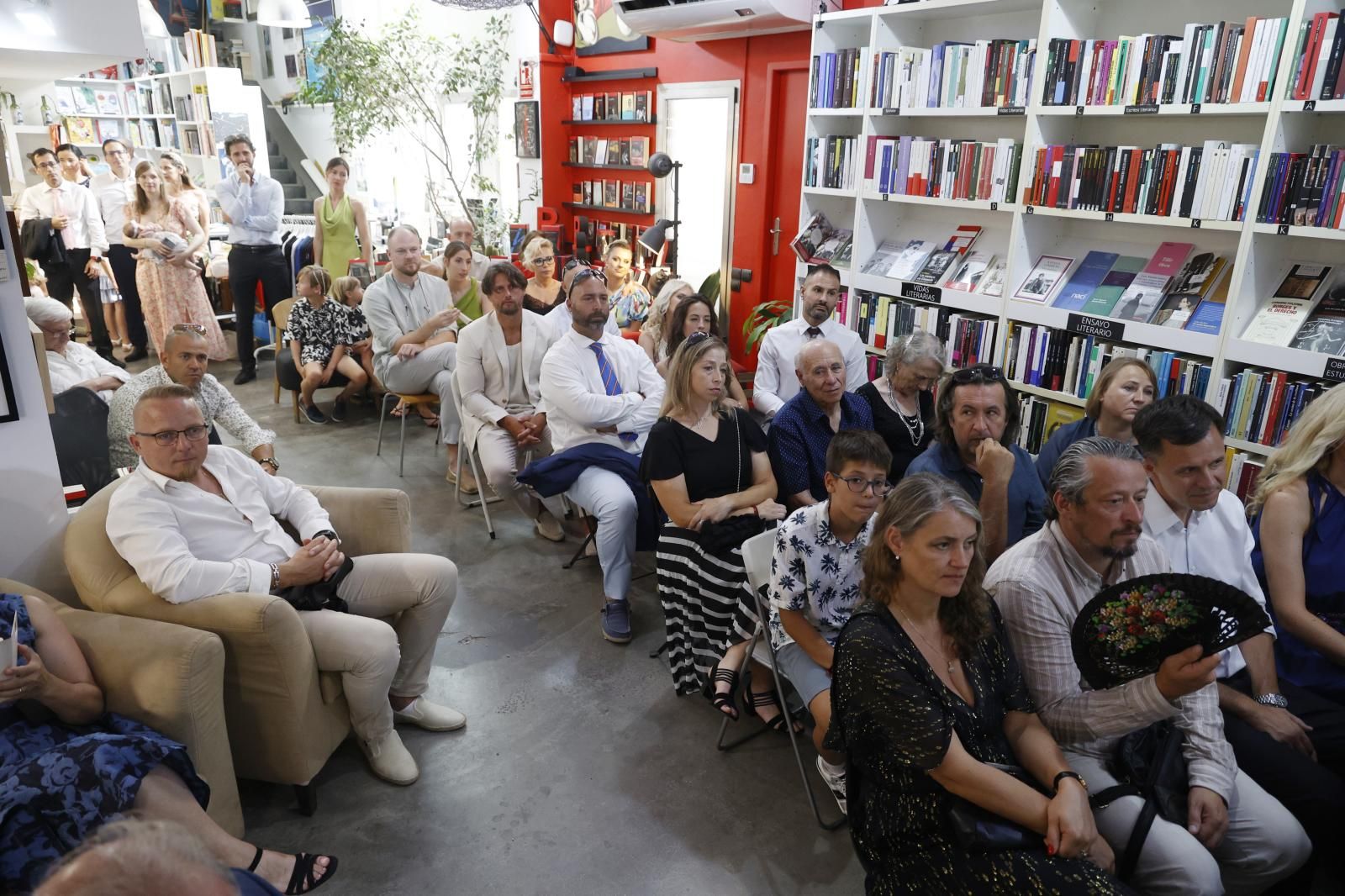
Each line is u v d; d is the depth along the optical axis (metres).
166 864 0.94
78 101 9.28
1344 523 2.07
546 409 3.68
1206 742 1.76
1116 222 3.58
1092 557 1.82
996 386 2.45
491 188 7.62
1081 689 1.82
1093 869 1.47
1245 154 2.92
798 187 5.48
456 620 3.26
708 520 2.73
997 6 3.76
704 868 2.11
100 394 3.54
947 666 1.67
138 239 6.18
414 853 2.14
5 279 2.16
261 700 2.11
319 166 9.52
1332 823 1.82
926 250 4.25
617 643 3.13
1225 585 1.47
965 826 1.52
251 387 6.44
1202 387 3.12
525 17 6.93
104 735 1.72
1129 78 3.19
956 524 1.57
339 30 7.14
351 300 5.63
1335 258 2.97
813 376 2.97
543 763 2.49
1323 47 2.65
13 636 1.74
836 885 2.07
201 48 8.41
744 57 5.57
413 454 5.13
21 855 1.60
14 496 2.27
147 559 2.08
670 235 6.25
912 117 4.36
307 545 2.35
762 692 2.69
